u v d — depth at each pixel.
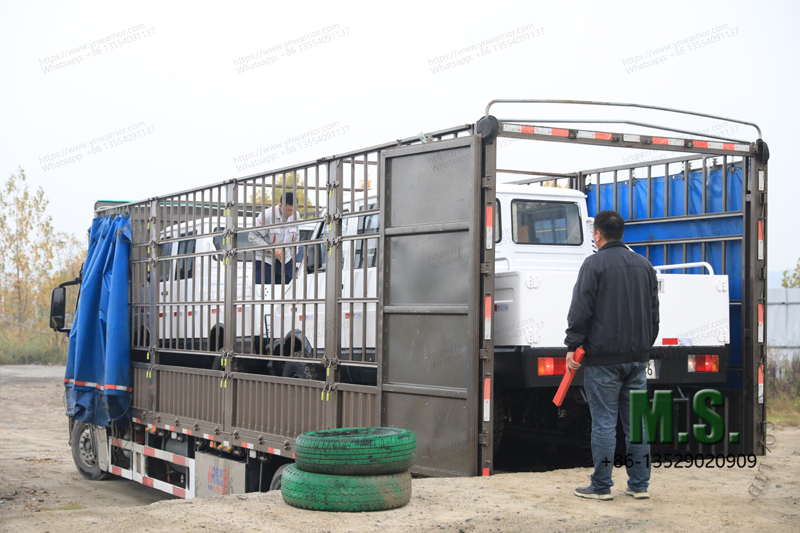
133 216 9.77
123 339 9.53
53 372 26.17
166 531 4.40
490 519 4.59
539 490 5.38
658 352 6.47
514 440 7.48
